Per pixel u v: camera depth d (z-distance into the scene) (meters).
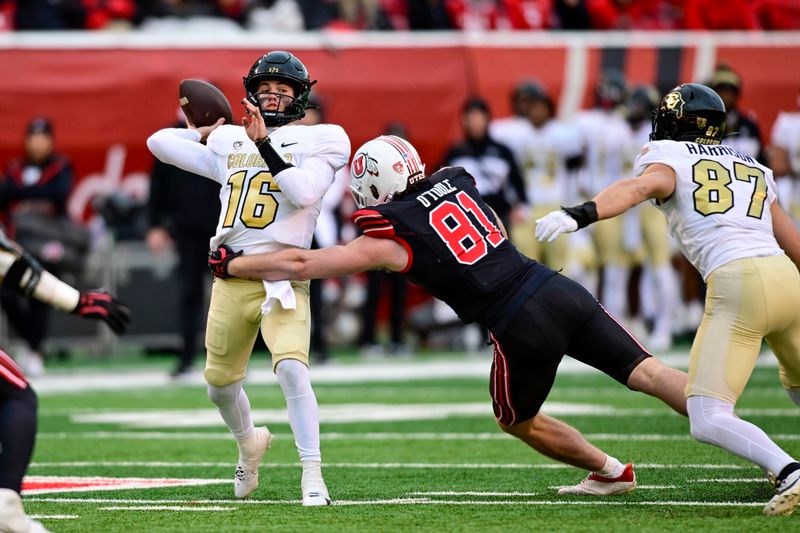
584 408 31.09
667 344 46.16
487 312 18.45
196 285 40.09
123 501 19.58
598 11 59.47
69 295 15.07
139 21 55.53
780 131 48.25
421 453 25.20
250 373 43.38
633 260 47.97
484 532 16.28
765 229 18.06
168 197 39.34
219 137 19.95
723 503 18.48
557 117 52.38
